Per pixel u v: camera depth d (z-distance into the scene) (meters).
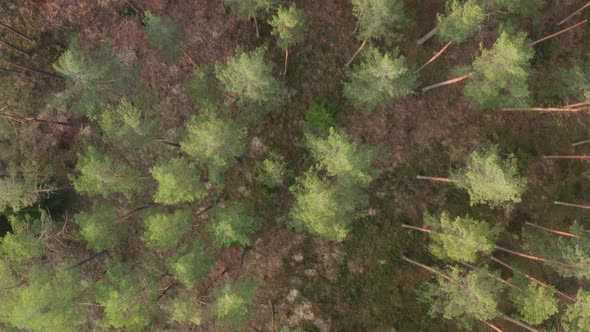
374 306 30.77
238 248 31.23
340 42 30.59
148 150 31.25
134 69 31.30
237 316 27.42
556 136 30.00
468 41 30.20
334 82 30.58
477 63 24.25
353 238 30.92
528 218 30.17
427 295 28.11
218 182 29.55
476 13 23.47
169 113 31.30
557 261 26.08
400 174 30.66
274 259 31.30
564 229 29.84
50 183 31.30
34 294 24.39
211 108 26.77
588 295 23.44
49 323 24.86
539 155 30.06
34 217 29.23
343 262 30.98
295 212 26.55
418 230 30.42
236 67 24.67
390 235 30.72
